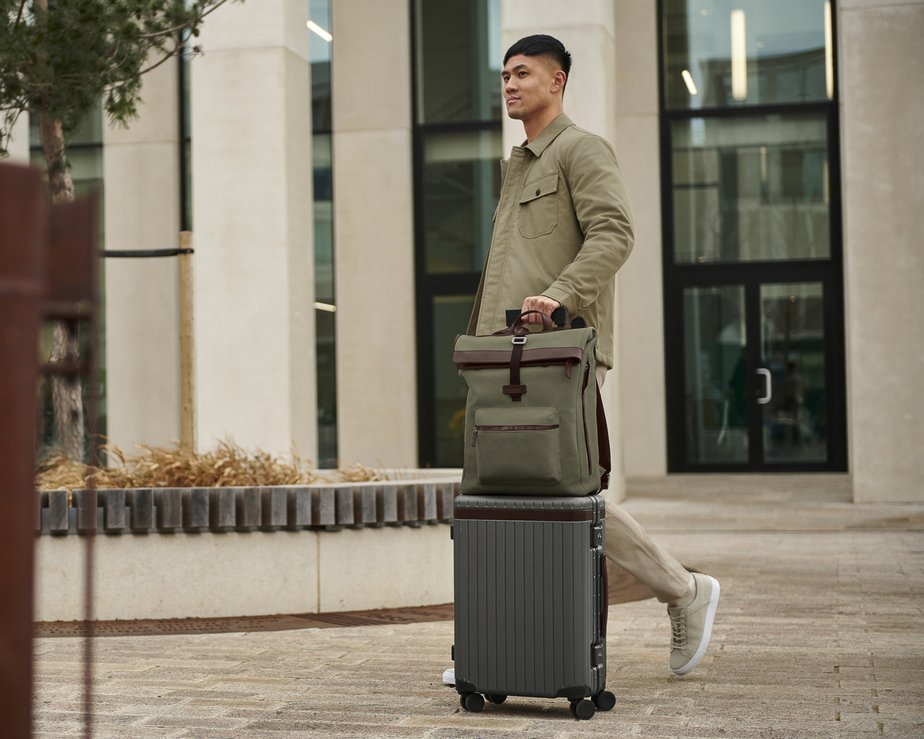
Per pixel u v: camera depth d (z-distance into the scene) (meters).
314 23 14.89
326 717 3.47
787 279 15.32
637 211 15.53
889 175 11.55
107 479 5.90
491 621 3.47
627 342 15.60
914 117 11.52
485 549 3.48
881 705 3.54
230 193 11.07
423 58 14.77
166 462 6.07
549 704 3.62
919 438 11.48
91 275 1.36
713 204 15.50
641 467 15.55
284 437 10.95
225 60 11.08
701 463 15.57
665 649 4.59
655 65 15.43
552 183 3.82
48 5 7.02
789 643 4.66
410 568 5.83
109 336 14.60
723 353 15.52
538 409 3.41
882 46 11.55
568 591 3.39
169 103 14.52
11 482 1.19
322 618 5.50
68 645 4.84
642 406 15.55
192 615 5.54
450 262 14.77
